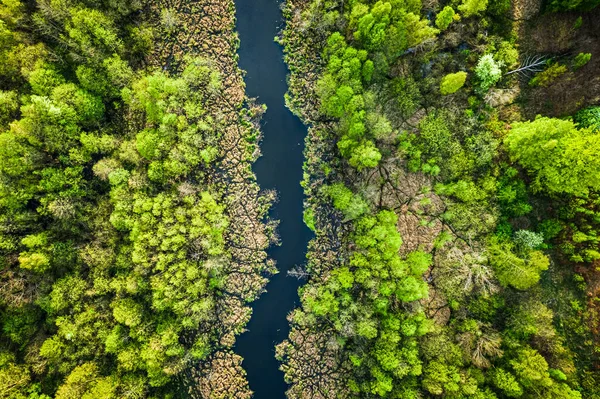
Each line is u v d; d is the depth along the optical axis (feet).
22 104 115.96
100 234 123.03
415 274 122.11
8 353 113.39
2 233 113.60
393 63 123.03
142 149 121.19
